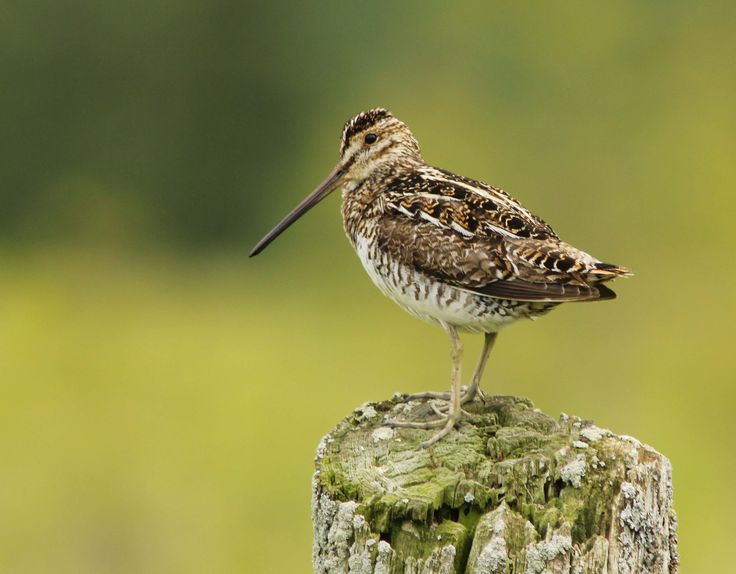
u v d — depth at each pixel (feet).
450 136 71.05
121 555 36.60
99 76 89.35
